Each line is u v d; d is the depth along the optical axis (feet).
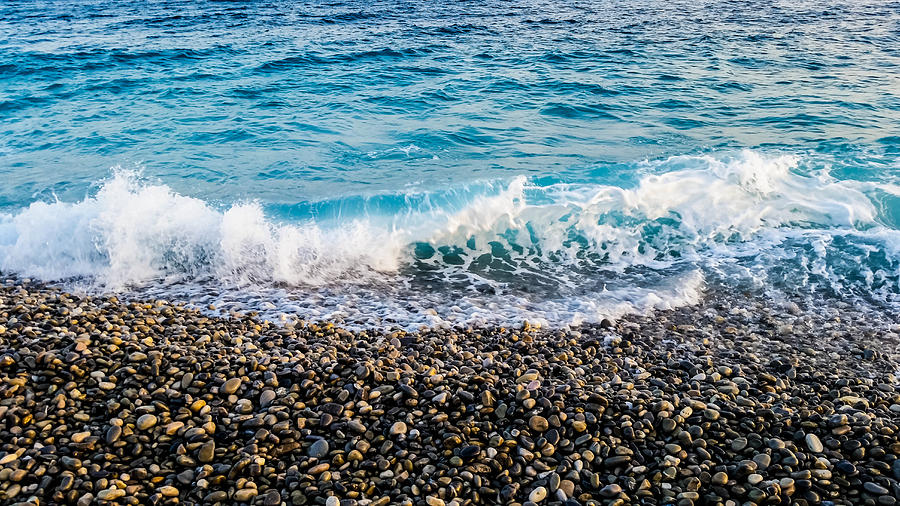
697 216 35.88
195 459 17.44
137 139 48.49
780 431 19.10
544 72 69.51
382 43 85.56
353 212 36.27
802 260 32.60
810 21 105.40
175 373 20.51
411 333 25.99
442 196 37.04
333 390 20.45
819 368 24.02
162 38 89.45
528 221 35.70
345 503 16.21
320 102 58.23
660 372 22.85
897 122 50.96
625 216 35.96
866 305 29.09
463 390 20.36
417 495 16.71
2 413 18.22
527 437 18.67
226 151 45.85
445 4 128.77
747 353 24.93
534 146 46.85
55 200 38.14
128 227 32.17
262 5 127.13
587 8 123.54
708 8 123.13
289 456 17.78
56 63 72.43
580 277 31.83
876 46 82.69
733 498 16.81
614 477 17.46
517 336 25.82
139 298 28.73
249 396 19.95
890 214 36.22
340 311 28.07
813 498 16.74
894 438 18.79
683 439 18.70
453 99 59.11
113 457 17.26
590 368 22.86
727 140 47.80
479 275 31.96
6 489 16.01
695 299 29.53
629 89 62.39
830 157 43.32
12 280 29.66
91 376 19.95
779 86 63.16
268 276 31.14
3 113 55.06
